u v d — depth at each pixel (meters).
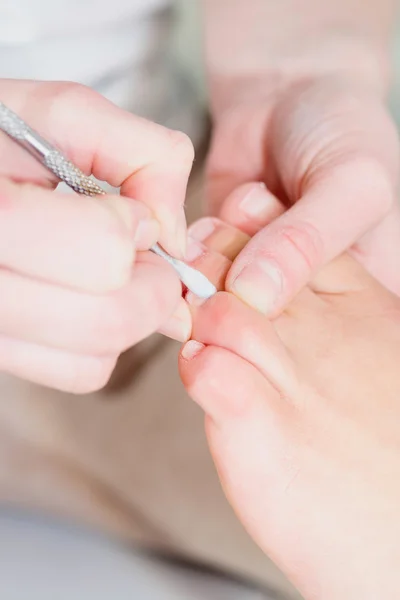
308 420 0.28
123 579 0.34
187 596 0.34
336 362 0.29
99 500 0.41
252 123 0.38
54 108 0.27
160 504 0.40
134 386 0.41
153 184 0.27
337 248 0.31
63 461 0.42
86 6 0.38
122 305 0.25
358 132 0.34
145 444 0.40
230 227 0.33
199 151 0.44
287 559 0.28
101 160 0.27
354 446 0.28
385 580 0.27
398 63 0.40
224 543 0.38
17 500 0.41
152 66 0.43
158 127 0.27
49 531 0.35
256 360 0.28
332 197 0.31
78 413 0.42
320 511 0.28
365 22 0.41
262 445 0.28
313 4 0.41
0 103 0.26
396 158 0.35
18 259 0.25
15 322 0.25
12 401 0.43
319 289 0.32
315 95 0.36
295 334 0.30
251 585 0.36
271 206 0.33
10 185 0.25
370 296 0.32
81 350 0.26
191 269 0.28
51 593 0.33
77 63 0.39
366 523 0.28
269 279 0.29
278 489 0.28
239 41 0.41
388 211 0.32
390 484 0.28
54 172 0.26
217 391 0.27
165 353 0.40
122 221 0.25
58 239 0.24
